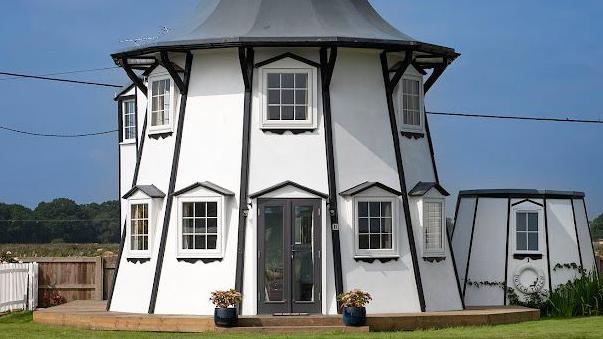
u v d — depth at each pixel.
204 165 30.78
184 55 31.33
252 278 29.84
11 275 36.22
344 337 26.12
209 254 30.30
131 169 38.47
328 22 31.50
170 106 31.53
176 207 30.70
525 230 34.94
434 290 31.41
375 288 30.44
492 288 34.78
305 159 30.39
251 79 30.58
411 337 25.97
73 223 119.88
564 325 29.39
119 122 38.97
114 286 32.31
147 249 31.45
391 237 30.81
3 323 32.41
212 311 30.06
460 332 27.41
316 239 29.97
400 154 31.39
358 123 30.94
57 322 30.67
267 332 27.45
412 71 32.19
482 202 35.31
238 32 30.98
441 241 31.77
